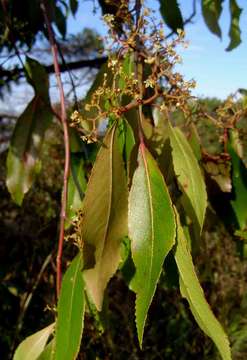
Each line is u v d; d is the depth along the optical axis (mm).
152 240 194
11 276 562
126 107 211
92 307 241
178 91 214
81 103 345
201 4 371
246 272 781
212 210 309
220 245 721
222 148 311
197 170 239
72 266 210
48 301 524
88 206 202
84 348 251
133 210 200
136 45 230
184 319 681
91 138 213
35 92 304
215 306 703
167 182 252
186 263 195
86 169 291
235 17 370
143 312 183
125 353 629
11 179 299
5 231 584
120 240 201
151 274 190
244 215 303
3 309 544
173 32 325
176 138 240
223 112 275
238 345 696
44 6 282
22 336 526
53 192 625
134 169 207
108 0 253
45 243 549
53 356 218
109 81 255
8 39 439
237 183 303
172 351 667
